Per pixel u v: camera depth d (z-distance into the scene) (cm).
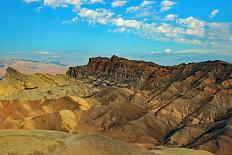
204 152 11862
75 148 9294
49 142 9331
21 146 8988
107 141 9831
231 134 19850
